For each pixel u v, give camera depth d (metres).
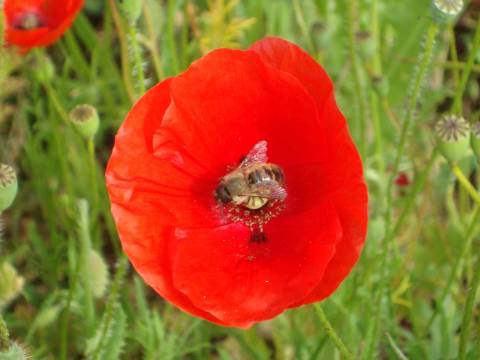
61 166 0.28
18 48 0.24
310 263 0.17
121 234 0.18
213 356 0.27
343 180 0.17
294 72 0.18
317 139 0.18
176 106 0.18
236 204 0.19
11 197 0.18
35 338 0.27
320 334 0.24
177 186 0.19
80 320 0.25
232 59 0.18
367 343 0.21
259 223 0.19
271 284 0.18
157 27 0.26
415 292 0.27
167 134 0.18
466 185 0.19
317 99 0.18
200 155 0.19
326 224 0.17
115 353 0.21
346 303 0.24
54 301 0.27
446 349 0.23
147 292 0.28
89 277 0.22
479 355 0.19
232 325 0.17
